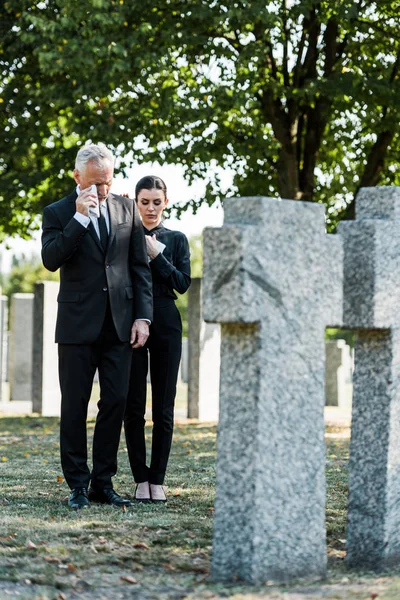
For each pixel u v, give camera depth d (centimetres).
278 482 425
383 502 472
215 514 430
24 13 1466
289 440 429
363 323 463
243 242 412
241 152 1582
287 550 429
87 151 650
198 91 1508
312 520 437
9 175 1736
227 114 1648
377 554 472
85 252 649
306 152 1686
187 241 719
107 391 656
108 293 650
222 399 430
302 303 433
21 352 2048
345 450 1095
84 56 1450
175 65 1602
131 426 686
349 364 3017
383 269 464
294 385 430
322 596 404
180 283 688
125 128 1588
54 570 459
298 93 1518
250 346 423
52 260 638
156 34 1565
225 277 416
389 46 1630
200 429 1407
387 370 474
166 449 684
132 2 1516
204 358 1623
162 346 686
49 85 1653
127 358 661
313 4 1520
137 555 491
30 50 1711
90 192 634
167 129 1620
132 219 670
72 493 646
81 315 646
